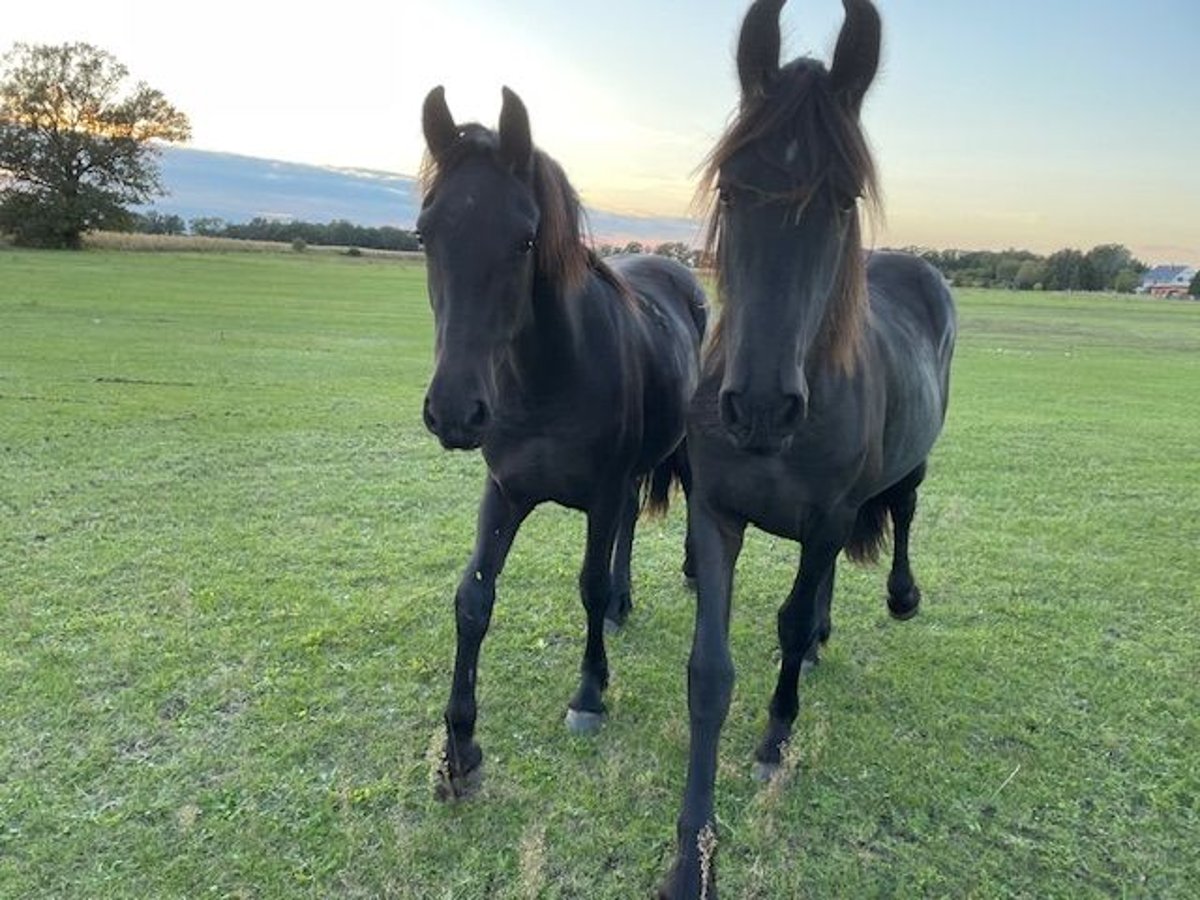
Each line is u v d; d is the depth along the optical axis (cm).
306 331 1750
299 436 816
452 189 255
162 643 389
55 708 333
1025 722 355
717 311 270
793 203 215
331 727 328
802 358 222
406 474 704
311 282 3488
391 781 298
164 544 517
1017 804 301
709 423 264
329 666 375
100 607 425
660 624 440
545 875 258
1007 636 439
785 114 219
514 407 298
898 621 453
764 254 218
